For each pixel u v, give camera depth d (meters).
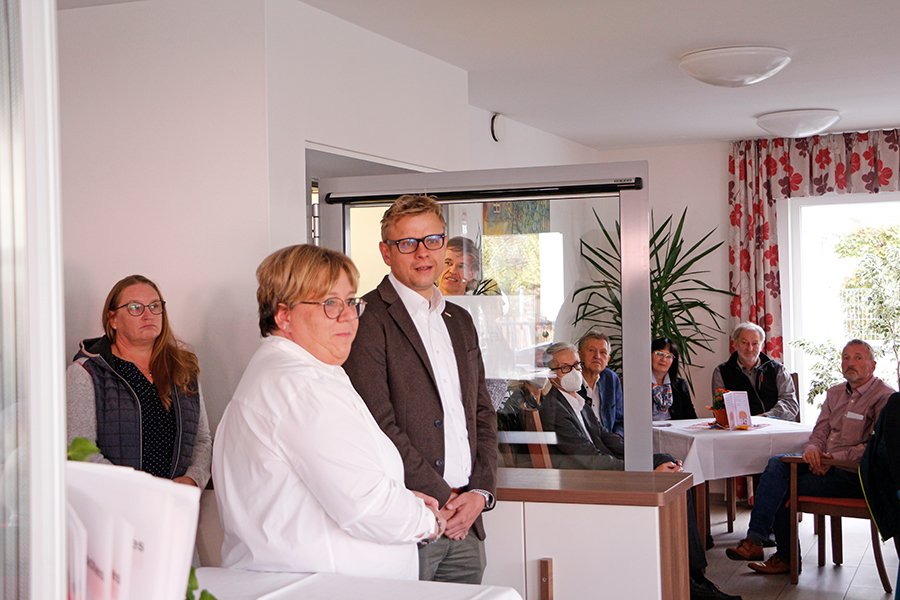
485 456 2.34
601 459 2.90
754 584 4.22
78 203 3.08
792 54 3.96
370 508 1.62
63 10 3.10
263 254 2.87
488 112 5.22
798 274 6.55
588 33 3.57
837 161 6.22
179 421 2.58
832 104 5.14
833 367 6.30
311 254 1.77
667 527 2.48
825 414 4.54
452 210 3.03
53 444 0.82
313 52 3.13
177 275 2.97
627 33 3.59
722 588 4.16
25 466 0.81
